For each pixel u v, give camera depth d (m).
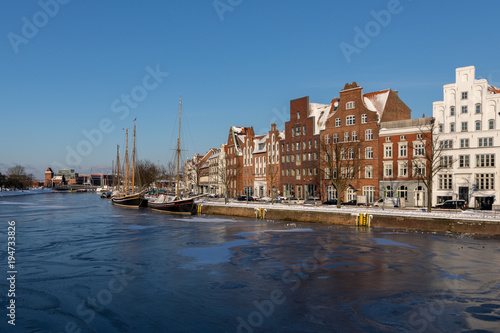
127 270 28.08
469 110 61.47
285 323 18.25
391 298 21.42
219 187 129.75
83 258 32.16
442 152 63.03
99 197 164.62
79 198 153.12
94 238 42.72
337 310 19.77
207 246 37.31
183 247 36.88
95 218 66.31
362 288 23.25
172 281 25.16
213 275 26.53
